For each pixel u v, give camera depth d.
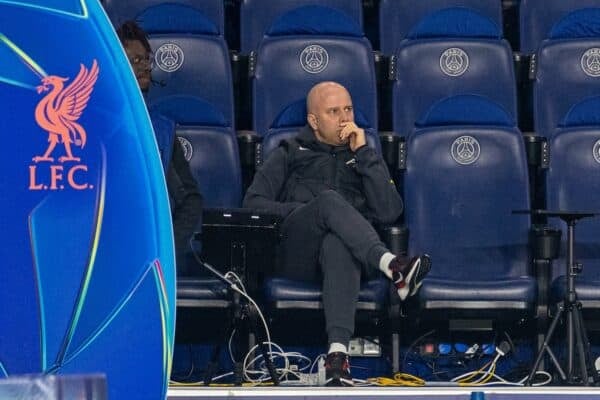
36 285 5.04
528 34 21.72
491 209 18.48
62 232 5.07
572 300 16.12
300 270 16.64
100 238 5.09
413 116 19.72
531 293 17.03
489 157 18.55
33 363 5.03
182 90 19.38
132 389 5.14
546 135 20.09
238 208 16.66
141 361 5.14
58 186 5.07
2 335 5.02
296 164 17.77
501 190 18.52
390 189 17.33
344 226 15.88
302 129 18.00
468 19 20.25
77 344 5.06
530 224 18.48
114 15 20.91
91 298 5.08
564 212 15.95
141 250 5.13
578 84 20.11
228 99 19.42
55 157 5.07
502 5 22.80
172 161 16.75
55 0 5.14
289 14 19.97
